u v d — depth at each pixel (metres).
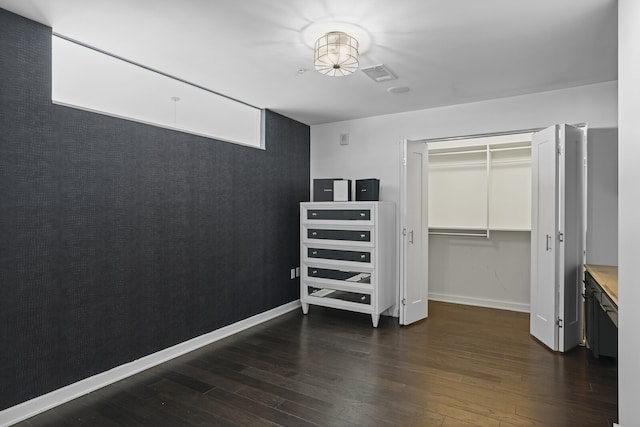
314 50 2.62
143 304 2.84
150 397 2.41
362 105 4.00
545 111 3.53
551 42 2.50
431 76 3.14
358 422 2.11
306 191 4.84
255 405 2.30
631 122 1.66
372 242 3.82
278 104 3.96
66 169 2.38
